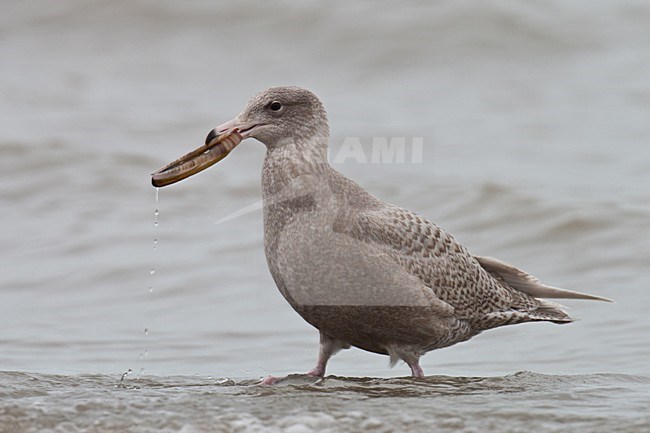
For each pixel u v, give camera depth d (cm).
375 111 2484
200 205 1938
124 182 2075
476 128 2362
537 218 1772
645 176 2041
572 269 1602
